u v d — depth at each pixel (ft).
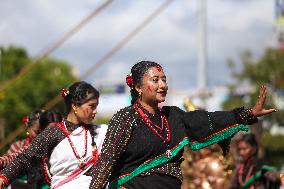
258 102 30.83
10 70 206.69
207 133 31.55
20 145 46.88
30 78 208.44
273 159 194.29
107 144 31.09
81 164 37.91
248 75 206.08
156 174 31.07
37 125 45.65
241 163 56.54
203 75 182.70
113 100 338.13
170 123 31.71
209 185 60.44
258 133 60.44
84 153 38.01
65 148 37.91
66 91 39.09
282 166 192.54
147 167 31.09
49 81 215.51
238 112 31.40
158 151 31.19
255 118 31.22
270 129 207.00
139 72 31.73
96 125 39.24
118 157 30.99
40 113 46.11
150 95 31.45
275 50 205.98
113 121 31.50
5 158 43.32
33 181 42.60
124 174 31.19
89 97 38.63
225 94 246.88
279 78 202.69
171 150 31.32
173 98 215.10
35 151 37.81
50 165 38.34
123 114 31.50
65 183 37.88
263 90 30.73
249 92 207.51
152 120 31.45
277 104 202.90
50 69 229.66
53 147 38.17
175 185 31.24
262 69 203.82
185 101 44.52
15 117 174.91
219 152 60.54
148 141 31.04
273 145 196.44
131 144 31.12
